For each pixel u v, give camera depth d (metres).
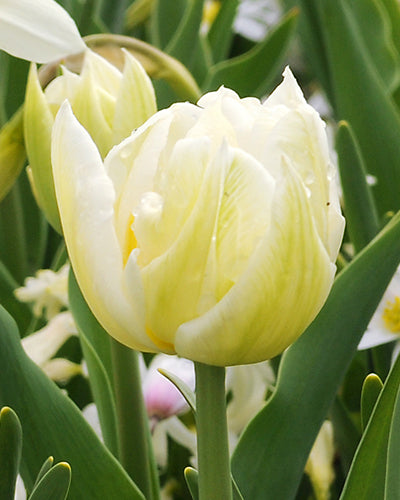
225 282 0.48
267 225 0.48
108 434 0.67
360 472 0.57
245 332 0.48
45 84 0.70
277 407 0.62
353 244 0.76
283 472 0.62
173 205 0.48
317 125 0.49
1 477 0.52
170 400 0.78
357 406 0.79
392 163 0.94
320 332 0.62
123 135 0.64
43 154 0.65
